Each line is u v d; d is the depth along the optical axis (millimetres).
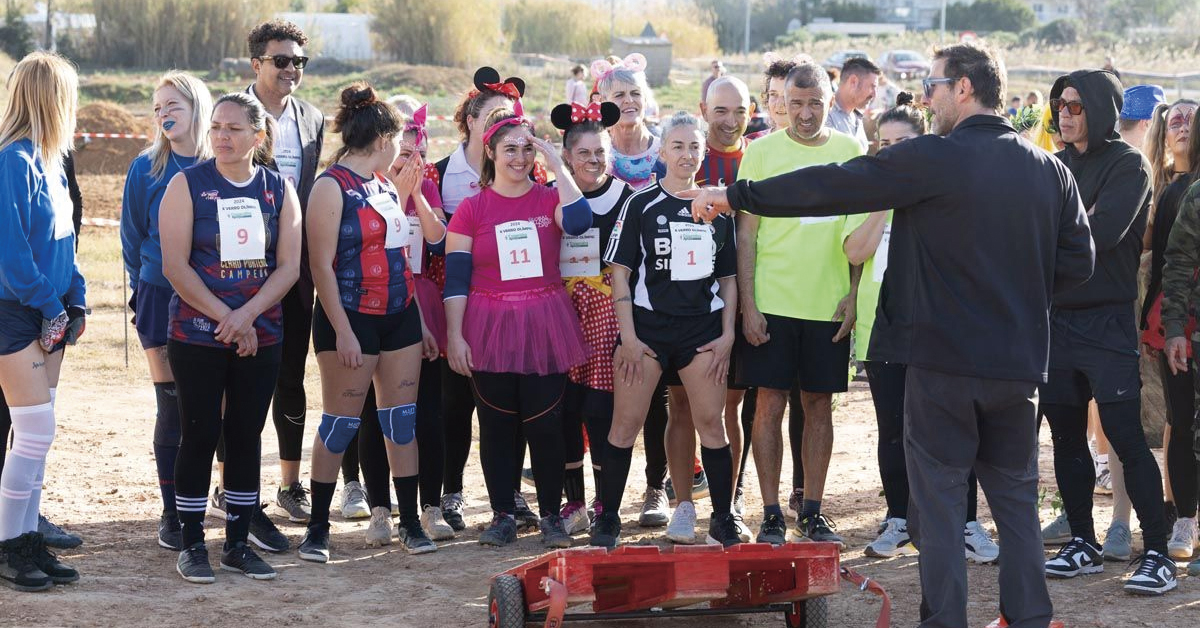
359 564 5797
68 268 5270
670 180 5848
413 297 5934
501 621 4590
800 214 4406
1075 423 5656
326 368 5754
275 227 5398
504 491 6176
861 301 5984
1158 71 48531
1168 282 5609
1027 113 8203
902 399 5859
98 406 9406
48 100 5051
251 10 46781
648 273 5824
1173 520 6145
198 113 5699
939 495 4406
